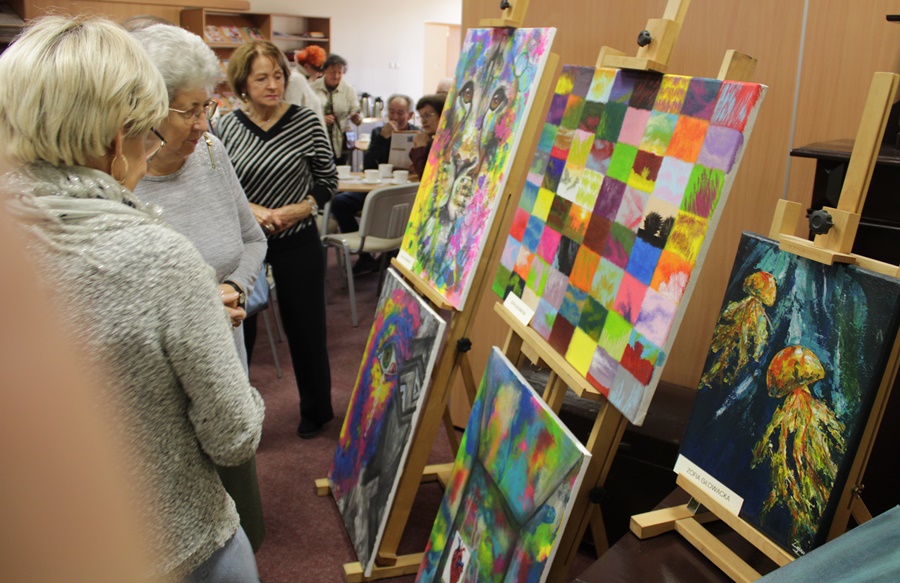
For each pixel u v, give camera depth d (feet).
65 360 0.57
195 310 3.58
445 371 6.70
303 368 9.67
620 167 5.14
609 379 4.79
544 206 6.05
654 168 4.78
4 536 0.51
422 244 7.40
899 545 3.14
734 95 4.24
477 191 6.49
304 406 9.91
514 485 5.29
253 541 6.85
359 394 8.25
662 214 4.64
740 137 4.15
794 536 3.97
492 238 6.26
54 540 0.54
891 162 4.77
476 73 7.09
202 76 5.33
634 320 4.68
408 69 38.32
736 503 4.31
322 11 34.76
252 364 12.48
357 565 7.28
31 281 0.55
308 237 9.09
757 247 4.41
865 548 3.17
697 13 7.07
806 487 3.93
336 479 8.47
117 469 0.61
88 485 0.56
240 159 8.70
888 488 5.49
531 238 6.16
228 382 3.77
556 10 8.28
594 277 5.19
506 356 6.29
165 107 3.74
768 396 4.22
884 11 6.05
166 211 5.88
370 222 13.96
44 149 3.24
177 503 3.77
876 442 5.40
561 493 4.75
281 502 8.56
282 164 8.68
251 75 8.36
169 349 3.51
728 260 7.34
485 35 7.12
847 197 3.93
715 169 4.28
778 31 6.63
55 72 3.18
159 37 5.18
